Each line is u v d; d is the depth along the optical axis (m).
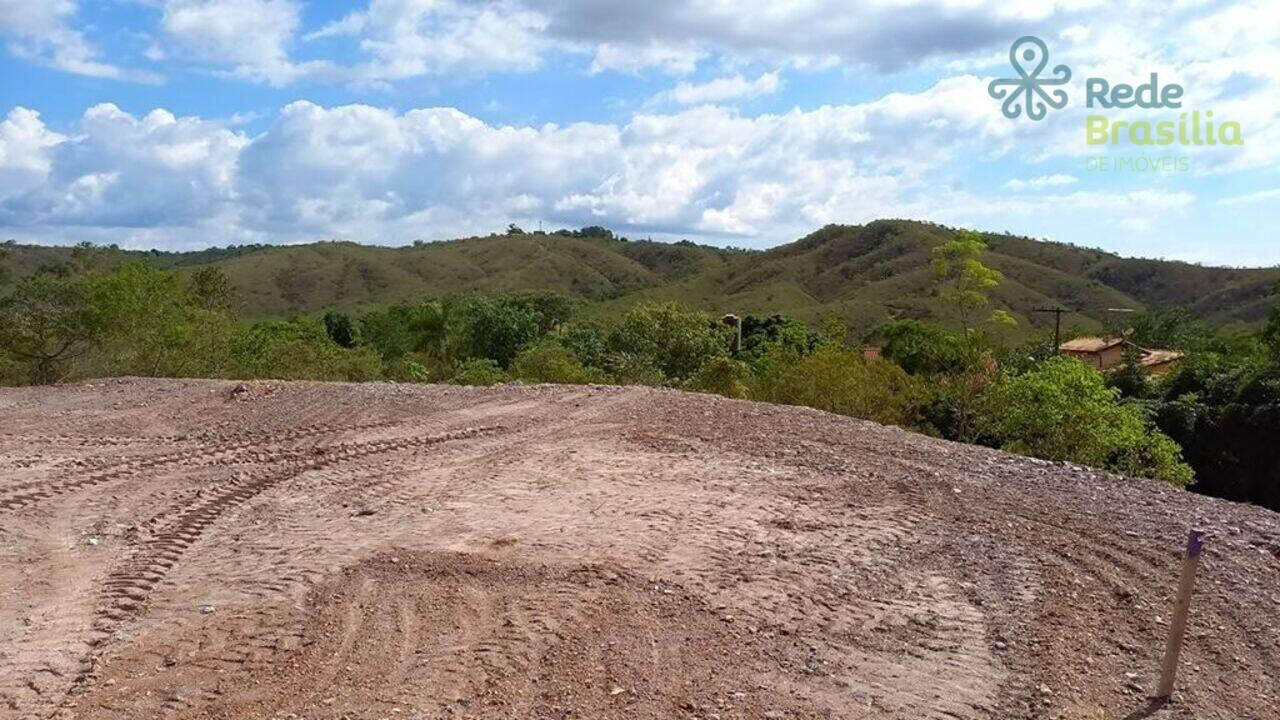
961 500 7.56
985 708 4.12
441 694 4.15
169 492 7.75
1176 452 15.24
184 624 4.96
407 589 5.43
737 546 6.23
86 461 8.91
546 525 6.70
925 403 19.42
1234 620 5.17
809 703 4.12
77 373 20.94
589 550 6.11
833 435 10.25
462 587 5.46
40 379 21.19
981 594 5.48
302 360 25.14
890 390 18.52
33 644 4.73
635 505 7.24
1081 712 4.11
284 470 8.57
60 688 4.26
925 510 7.24
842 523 6.83
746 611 5.13
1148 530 6.82
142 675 4.39
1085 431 14.50
